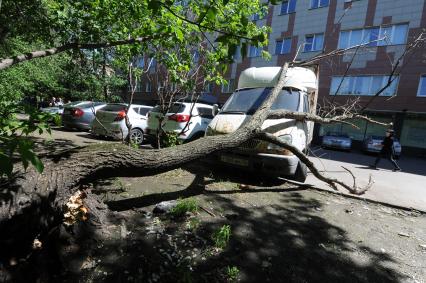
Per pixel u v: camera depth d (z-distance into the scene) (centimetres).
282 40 2520
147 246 305
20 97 957
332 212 467
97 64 659
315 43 2342
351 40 2178
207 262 289
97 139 1084
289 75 694
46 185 264
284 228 386
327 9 2264
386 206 527
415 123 2030
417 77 1936
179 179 572
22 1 409
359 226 420
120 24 467
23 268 240
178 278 261
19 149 155
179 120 884
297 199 515
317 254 327
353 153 1827
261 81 715
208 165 729
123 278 255
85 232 295
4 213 228
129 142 634
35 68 1079
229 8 416
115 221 339
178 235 335
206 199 464
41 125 217
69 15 434
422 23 1900
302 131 616
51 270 253
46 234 274
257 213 429
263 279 271
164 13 379
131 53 523
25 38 478
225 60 243
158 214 384
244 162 581
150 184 516
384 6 2036
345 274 293
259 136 490
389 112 2075
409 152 2067
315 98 768
